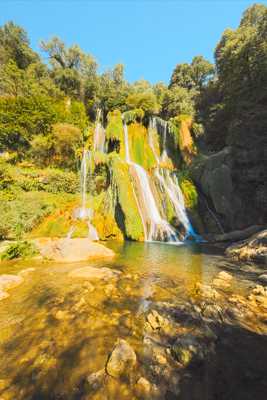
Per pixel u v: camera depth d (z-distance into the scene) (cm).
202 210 2077
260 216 1945
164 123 3475
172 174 2325
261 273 796
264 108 2058
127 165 2059
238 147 2100
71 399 259
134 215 1792
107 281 696
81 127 3303
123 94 4234
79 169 2436
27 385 281
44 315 470
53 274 764
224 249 1335
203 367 311
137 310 496
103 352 348
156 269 855
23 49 4591
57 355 341
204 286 630
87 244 1091
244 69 2645
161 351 348
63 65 5156
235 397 261
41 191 2000
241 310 489
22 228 1595
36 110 2770
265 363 321
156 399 256
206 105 3897
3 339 383
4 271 798
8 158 2350
